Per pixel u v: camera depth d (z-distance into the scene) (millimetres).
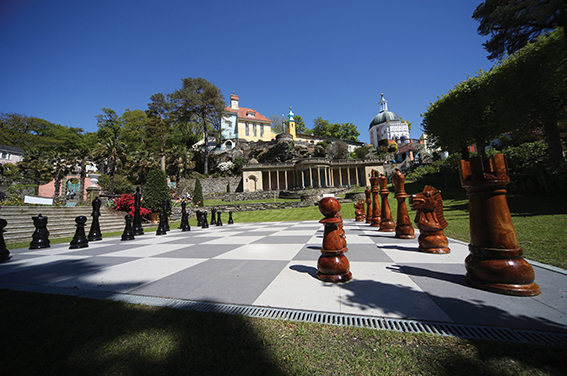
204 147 53594
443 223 4234
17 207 10352
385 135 77875
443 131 22672
